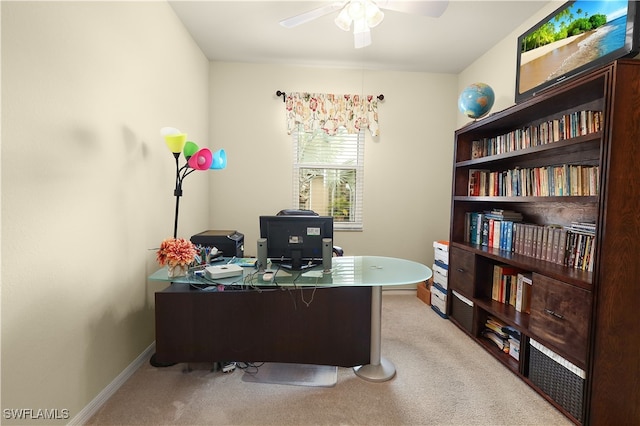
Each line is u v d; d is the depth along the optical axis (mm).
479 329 2432
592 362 1431
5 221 1104
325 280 1745
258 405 1670
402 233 3641
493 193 2559
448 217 3672
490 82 3002
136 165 1939
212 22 2604
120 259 1797
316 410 1636
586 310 1458
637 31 1504
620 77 1357
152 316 2189
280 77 3418
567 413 1571
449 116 3611
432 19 2512
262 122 3438
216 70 3352
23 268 1177
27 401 1211
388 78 3520
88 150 1502
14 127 1126
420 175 3617
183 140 2039
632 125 1377
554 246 1909
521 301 2115
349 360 1984
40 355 1263
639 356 1439
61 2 1320
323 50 3080
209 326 1896
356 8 1886
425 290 3318
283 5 2375
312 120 3418
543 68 2090
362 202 3584
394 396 1755
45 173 1260
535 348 1804
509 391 1805
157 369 2012
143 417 1567
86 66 1479
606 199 1381
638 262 1412
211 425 1520
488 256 2268
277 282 1703
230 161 3430
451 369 2031
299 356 1960
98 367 1626
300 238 1930
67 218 1382
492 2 2285
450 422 1557
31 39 1183
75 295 1444
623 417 1451
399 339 2465
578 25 1823
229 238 2477
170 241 1841
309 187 3576
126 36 1809
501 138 2477
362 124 3469
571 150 1955
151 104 2113
